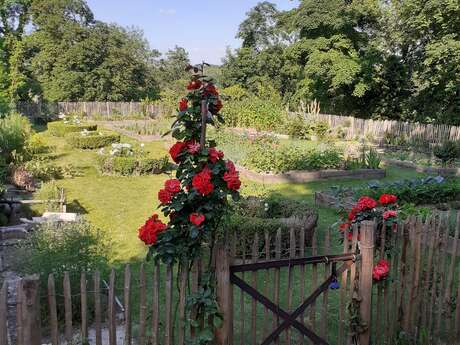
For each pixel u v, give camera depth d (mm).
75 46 34656
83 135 18500
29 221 7633
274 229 6047
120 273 5711
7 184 10812
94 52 35219
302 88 32500
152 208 9484
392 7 24188
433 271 3893
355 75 26688
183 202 2801
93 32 36312
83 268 4324
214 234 2873
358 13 26781
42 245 4773
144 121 28266
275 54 41812
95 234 5770
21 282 2498
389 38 26875
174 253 2756
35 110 30188
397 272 3730
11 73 28172
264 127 24219
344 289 3451
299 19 28906
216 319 2816
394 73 26719
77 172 13250
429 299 3902
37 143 15969
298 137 22266
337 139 23016
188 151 2816
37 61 34812
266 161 12695
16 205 8352
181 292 2879
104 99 36438
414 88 26766
